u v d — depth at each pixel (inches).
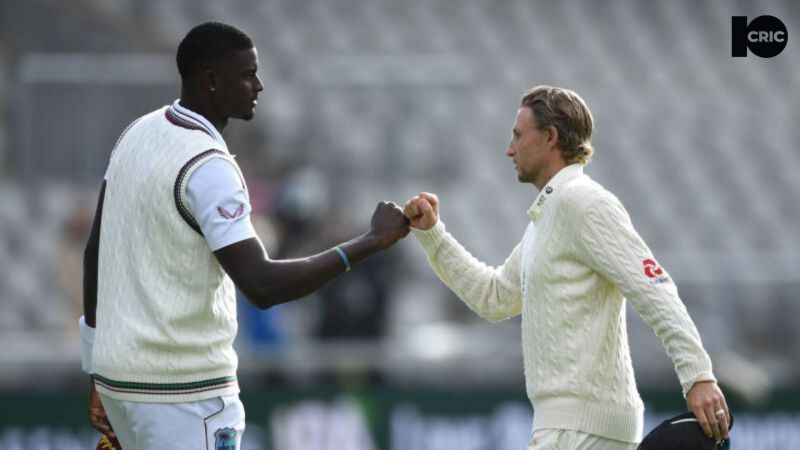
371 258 1199.6
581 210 522.6
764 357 1306.6
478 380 1157.1
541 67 1861.5
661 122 1852.9
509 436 1118.4
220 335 522.6
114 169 533.6
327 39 1833.2
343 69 1800.0
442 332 1342.3
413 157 1744.6
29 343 1191.6
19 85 1621.6
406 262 1466.5
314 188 1444.4
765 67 1916.8
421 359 1145.4
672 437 514.0
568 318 528.4
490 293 604.4
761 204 1815.9
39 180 1606.8
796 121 1877.5
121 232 521.7
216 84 527.8
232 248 503.5
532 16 1915.6
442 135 1766.7
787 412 1168.2
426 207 602.2
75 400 1093.8
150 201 510.6
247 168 1552.7
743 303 1331.2
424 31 1860.2
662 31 1937.7
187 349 511.8
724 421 509.0
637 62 1897.1
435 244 611.5
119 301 518.0
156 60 1673.2
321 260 525.3
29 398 1087.6
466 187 1734.7
